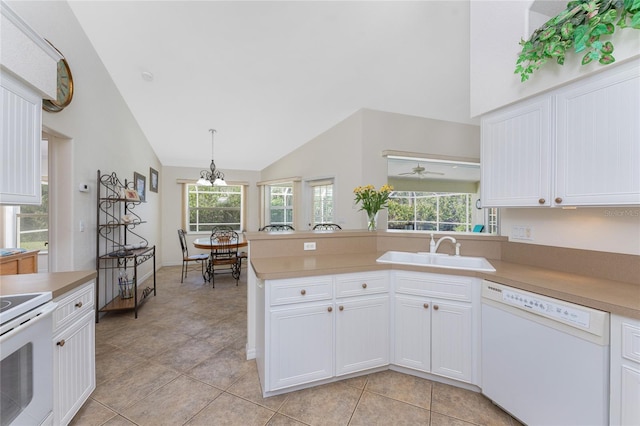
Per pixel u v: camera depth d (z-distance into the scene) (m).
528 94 1.62
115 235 3.48
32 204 1.47
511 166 1.75
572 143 1.44
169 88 3.54
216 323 2.91
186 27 2.67
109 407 1.65
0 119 1.26
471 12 1.98
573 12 1.34
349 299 1.87
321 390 1.81
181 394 1.77
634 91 1.22
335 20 2.67
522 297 1.45
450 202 6.78
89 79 2.82
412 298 1.92
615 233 1.52
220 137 4.87
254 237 2.22
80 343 1.56
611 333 1.15
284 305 1.72
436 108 4.33
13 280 1.52
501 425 1.52
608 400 1.16
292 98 3.86
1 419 1.04
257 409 1.64
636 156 1.22
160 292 4.00
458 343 1.79
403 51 3.13
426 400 1.72
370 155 4.21
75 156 2.61
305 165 5.21
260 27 2.70
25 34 1.35
